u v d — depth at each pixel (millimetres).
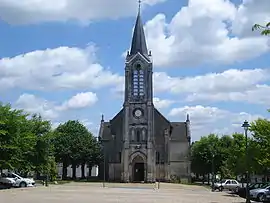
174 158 93312
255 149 38906
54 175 71062
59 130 90812
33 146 60750
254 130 43469
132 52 90438
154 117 90188
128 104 88125
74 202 29859
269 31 14523
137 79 88750
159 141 90625
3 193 39594
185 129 96062
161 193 48312
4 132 50312
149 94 88125
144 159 86125
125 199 34688
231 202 35031
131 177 85625
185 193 50406
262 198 39094
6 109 53656
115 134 91000
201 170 90938
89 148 89750
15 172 65875
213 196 44594
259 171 45344
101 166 91062
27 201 29688
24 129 58500
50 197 34781
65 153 88000
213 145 88562
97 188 59094
